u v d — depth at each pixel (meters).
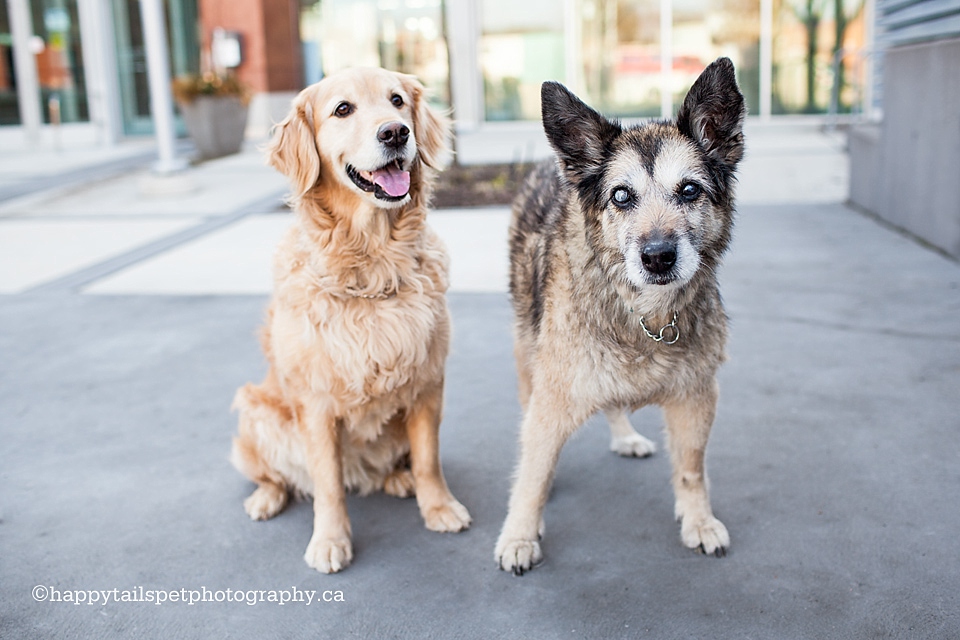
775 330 4.85
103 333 5.34
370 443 3.25
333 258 2.87
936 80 6.25
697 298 2.71
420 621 2.52
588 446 3.67
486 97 15.27
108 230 8.63
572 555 2.84
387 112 2.84
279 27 17.17
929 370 4.15
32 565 2.85
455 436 3.78
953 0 5.79
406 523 3.13
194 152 15.29
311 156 2.93
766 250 6.63
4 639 2.47
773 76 13.89
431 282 3.03
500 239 7.45
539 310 3.01
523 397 3.44
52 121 16.86
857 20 13.34
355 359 2.84
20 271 7.00
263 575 2.79
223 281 6.50
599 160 2.82
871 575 2.62
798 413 3.79
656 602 2.56
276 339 2.95
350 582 2.74
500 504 3.22
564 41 14.56
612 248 2.71
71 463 3.60
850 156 8.45
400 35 15.59
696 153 2.73
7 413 4.13
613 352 2.69
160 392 4.36
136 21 17.00
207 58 17.09
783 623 2.43
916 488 3.10
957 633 2.34
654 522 3.03
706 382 2.79
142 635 2.49
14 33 15.74
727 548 2.80
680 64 14.15
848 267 6.02
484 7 14.75
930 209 6.45
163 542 3.00
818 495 3.11
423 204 3.08
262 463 3.23
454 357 4.71
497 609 2.56
